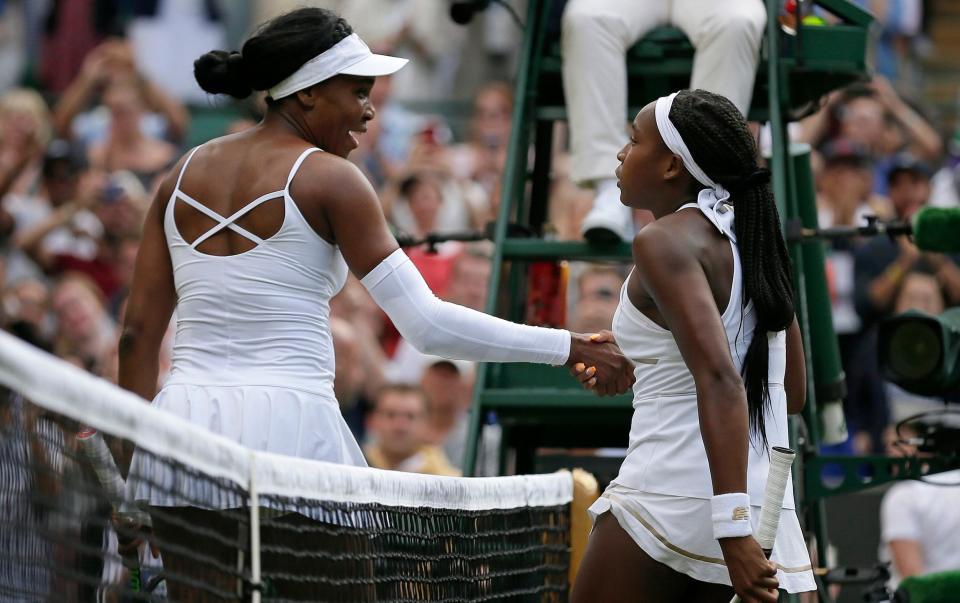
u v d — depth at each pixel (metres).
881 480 18.81
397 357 31.98
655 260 10.92
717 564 10.95
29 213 35.56
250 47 12.19
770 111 18.25
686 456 11.07
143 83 38.25
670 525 11.05
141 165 37.09
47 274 34.72
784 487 10.33
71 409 8.02
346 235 11.83
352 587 11.28
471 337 12.24
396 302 11.96
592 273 31.33
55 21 39.47
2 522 8.54
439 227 34.53
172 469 9.52
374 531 11.59
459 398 30.61
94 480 10.27
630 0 18.47
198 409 11.46
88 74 38.12
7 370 7.50
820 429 20.42
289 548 10.82
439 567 12.66
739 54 18.03
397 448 27.89
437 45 38.00
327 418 11.70
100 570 9.93
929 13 41.56
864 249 32.62
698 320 10.66
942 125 38.78
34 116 36.75
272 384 11.53
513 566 14.36
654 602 11.26
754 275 11.20
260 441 11.38
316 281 11.89
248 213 11.78
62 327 32.34
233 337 11.69
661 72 18.72
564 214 33.84
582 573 11.52
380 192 35.22
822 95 19.61
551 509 15.55
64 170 36.50
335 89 12.27
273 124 12.30
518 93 19.27
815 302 20.45
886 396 31.25
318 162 11.89
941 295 32.44
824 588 18.66
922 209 17.70
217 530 10.59
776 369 11.45
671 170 11.59
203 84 12.38
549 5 19.73
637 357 11.45
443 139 36.00
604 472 20.72
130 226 35.19
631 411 17.98
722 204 11.31
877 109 35.59
